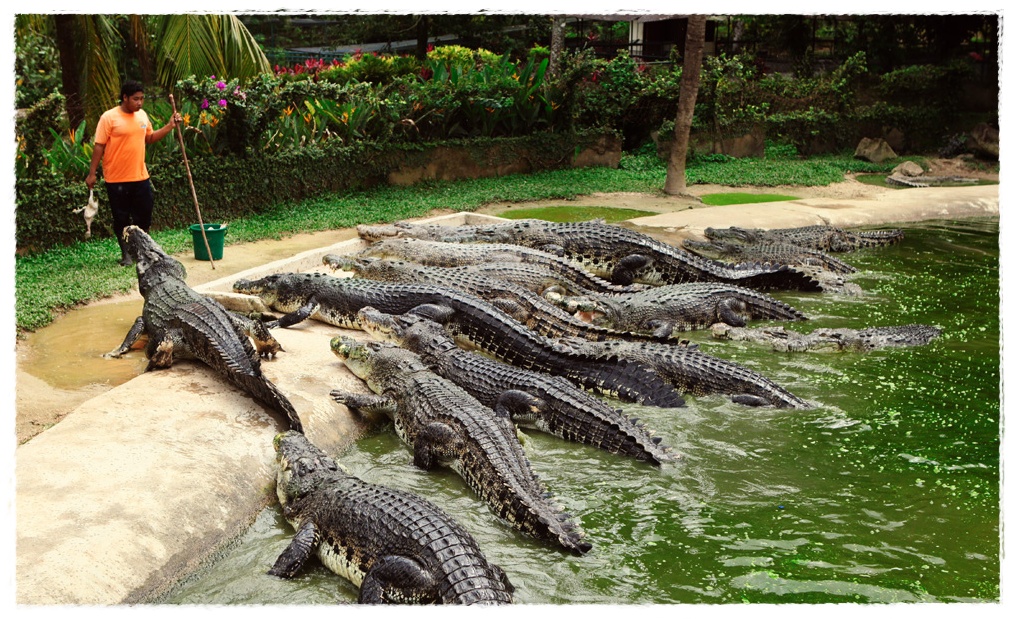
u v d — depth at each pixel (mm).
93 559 4430
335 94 15203
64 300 8844
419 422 6398
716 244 12344
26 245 10758
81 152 12617
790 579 4777
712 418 6957
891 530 5297
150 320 7465
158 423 5938
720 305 9492
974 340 8852
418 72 24641
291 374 7137
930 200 15836
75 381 7004
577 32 30172
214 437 5844
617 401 7363
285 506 5352
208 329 6953
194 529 4973
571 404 6652
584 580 4809
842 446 6438
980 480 5898
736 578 4816
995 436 6578
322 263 10914
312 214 13945
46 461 5281
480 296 9117
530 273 9984
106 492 5008
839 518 5441
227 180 13312
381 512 4758
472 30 29578
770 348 8664
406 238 11555
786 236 12758
